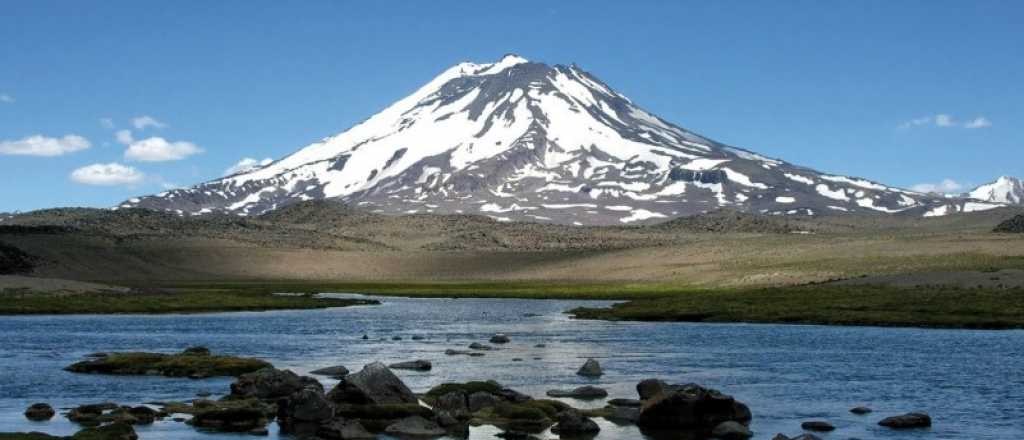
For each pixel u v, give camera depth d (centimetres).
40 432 4512
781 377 6556
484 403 5266
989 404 5484
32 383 6259
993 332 10031
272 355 7938
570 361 7462
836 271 19175
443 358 7681
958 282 15250
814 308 12456
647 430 4747
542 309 14750
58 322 11881
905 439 4562
